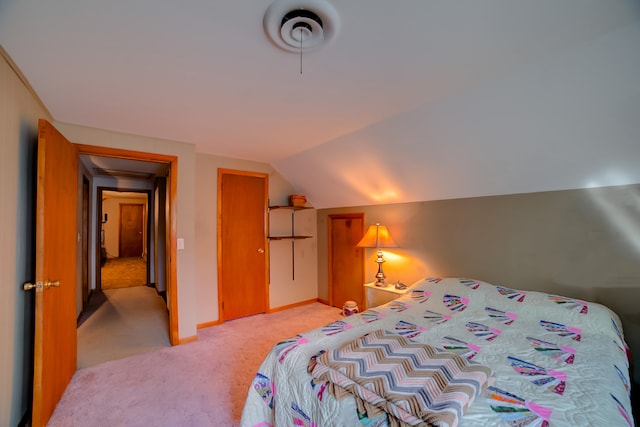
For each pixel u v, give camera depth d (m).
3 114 1.53
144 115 2.36
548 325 1.97
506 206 2.63
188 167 3.13
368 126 2.60
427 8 1.19
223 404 2.05
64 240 2.17
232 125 2.59
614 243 2.09
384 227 3.44
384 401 1.12
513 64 1.64
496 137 2.19
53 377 1.94
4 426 1.57
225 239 3.75
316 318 3.87
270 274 4.16
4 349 1.57
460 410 1.03
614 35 1.37
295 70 1.68
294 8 1.18
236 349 2.93
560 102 1.78
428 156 2.66
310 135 2.86
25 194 1.83
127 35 1.35
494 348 1.64
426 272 3.23
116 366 2.58
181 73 1.71
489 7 1.19
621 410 1.12
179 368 2.55
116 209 10.12
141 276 6.87
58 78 1.76
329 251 4.46
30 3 1.12
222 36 1.36
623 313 2.06
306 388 1.37
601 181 2.12
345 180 3.62
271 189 4.20
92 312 4.16
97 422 1.86
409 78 1.79
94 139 2.64
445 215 3.07
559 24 1.31
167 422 1.86
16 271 1.72
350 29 1.32
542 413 1.07
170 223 3.08
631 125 1.72
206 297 3.59
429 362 1.32
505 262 2.64
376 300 3.37
